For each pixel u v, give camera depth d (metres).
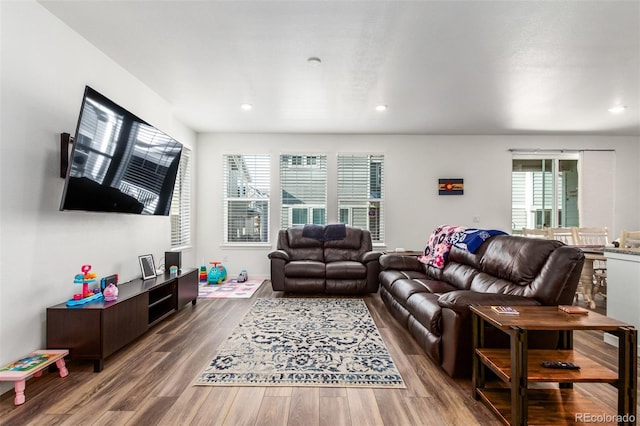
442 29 2.35
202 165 5.36
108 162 2.45
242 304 3.83
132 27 2.35
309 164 5.43
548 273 2.01
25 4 2.02
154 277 3.28
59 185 2.30
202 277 5.08
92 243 2.66
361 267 4.24
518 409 1.47
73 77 2.42
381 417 1.66
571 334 1.93
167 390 1.92
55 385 1.97
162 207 3.44
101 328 2.14
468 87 3.42
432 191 5.42
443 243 3.48
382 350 2.50
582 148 5.38
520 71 3.03
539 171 5.54
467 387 1.96
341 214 5.44
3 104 1.90
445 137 5.42
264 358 2.35
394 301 3.25
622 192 5.36
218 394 1.87
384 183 5.40
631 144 5.37
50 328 2.13
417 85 3.37
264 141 5.38
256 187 5.43
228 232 5.44
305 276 4.23
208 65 2.95
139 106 3.30
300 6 2.09
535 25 2.29
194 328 3.00
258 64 2.91
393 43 2.54
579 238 4.43
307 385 1.97
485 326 1.92
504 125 4.84
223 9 2.12
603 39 2.47
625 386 1.48
